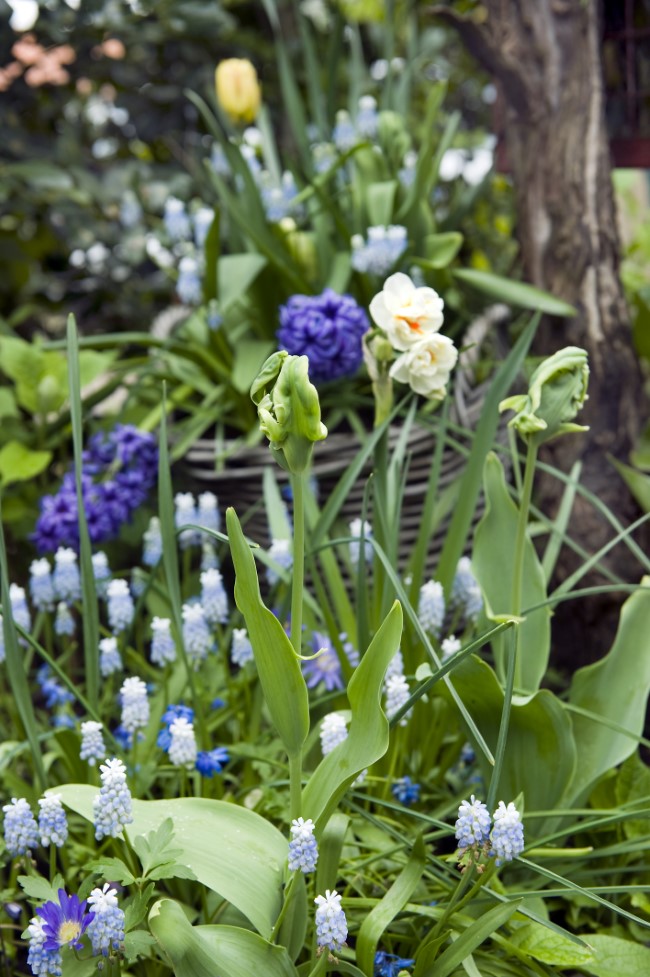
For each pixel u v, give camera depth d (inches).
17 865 45.1
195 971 34.5
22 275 121.7
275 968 36.5
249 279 79.7
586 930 49.3
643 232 120.0
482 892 43.9
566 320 84.8
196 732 54.9
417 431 69.5
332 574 58.8
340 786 36.6
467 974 40.3
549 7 84.7
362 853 49.2
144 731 55.3
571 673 82.7
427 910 42.4
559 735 46.3
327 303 71.3
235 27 125.9
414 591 55.0
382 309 46.4
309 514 61.3
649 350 89.8
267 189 86.3
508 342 97.1
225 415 85.5
